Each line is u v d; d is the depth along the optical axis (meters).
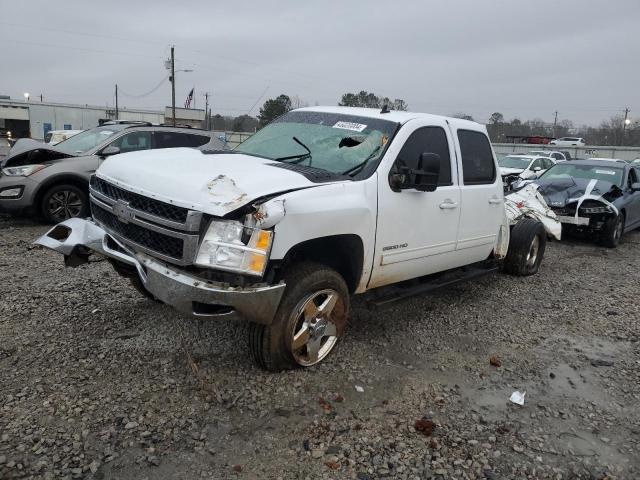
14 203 8.27
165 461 2.83
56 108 51.22
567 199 10.16
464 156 5.24
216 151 4.55
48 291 5.16
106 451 2.86
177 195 3.30
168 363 3.85
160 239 3.39
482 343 4.80
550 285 6.95
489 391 3.92
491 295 6.29
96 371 3.66
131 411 3.22
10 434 2.91
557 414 3.68
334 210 3.61
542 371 4.34
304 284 3.62
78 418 3.11
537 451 3.22
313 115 5.01
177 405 3.33
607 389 4.11
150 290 3.43
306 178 3.68
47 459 2.75
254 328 3.63
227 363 3.91
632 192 10.96
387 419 3.41
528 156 19.97
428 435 3.28
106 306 4.84
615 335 5.27
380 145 4.32
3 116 49.12
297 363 3.82
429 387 3.88
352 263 4.09
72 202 8.78
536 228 7.10
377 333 4.80
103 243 3.81
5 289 5.15
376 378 3.94
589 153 49.44
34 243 4.11
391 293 4.66
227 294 3.17
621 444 3.38
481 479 2.92
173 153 4.31
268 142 4.80
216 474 2.78
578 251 9.70
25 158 8.52
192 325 4.52
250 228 3.19
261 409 3.38
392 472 2.91
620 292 6.86
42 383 3.45
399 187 4.24
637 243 11.23
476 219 5.36
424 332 4.94
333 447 3.07
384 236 4.18
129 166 3.86
